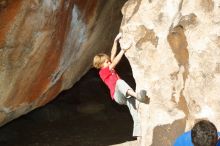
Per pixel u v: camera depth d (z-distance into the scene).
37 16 6.46
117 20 8.38
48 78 7.54
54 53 7.21
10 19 6.20
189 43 5.11
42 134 9.03
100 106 10.43
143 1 5.61
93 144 8.24
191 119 5.05
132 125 9.39
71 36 7.42
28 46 6.68
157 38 5.41
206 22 5.04
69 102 10.57
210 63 4.98
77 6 7.11
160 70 5.36
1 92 6.88
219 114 4.88
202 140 3.14
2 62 6.58
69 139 8.64
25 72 6.96
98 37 8.17
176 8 5.27
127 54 5.63
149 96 5.39
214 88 4.94
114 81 5.50
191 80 5.08
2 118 7.43
